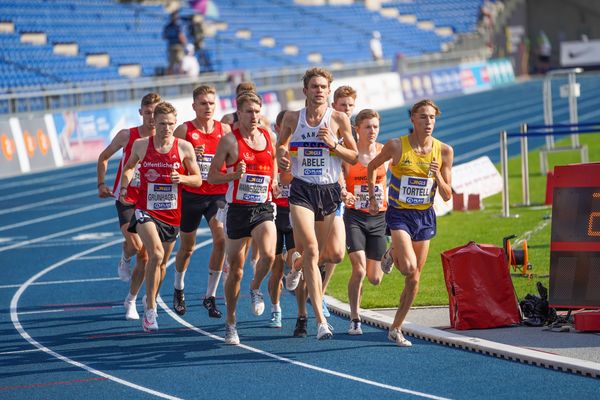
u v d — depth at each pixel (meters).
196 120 22.61
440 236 32.16
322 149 18.94
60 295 26.31
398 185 18.41
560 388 15.56
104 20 82.38
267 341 20.03
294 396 15.80
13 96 58.34
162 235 21.12
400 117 83.31
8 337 21.41
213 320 22.53
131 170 21.08
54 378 17.64
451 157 18.58
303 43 101.50
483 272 19.83
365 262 20.19
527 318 19.94
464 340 18.59
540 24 138.00
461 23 125.56
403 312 18.88
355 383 16.44
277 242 21.25
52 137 59.97
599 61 129.00
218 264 22.34
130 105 65.88
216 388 16.48
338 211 20.17
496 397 15.23
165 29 82.88
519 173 49.25
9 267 31.02
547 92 45.16
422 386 16.06
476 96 104.88
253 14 102.19
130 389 16.66
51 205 45.84
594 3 135.50
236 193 19.39
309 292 18.89
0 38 70.44
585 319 18.88
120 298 25.73
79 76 71.56
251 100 19.14
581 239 19.86
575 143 43.97
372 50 101.62
